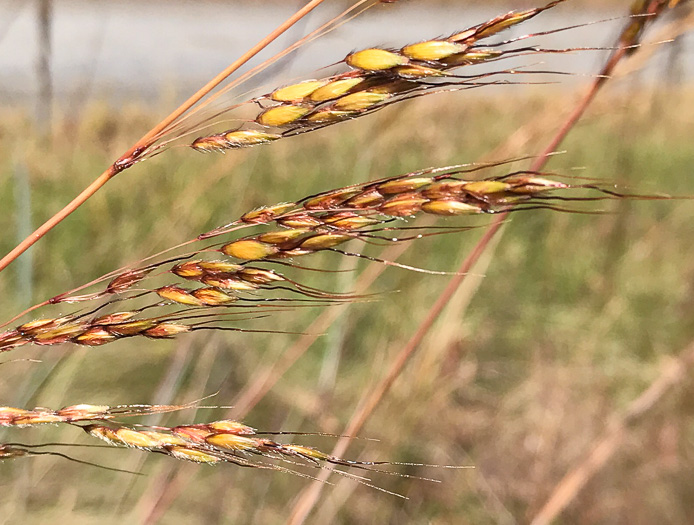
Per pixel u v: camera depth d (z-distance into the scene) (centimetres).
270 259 15
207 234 15
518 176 14
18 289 41
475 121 74
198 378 43
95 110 54
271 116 15
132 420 38
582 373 51
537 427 47
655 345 53
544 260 62
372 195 15
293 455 15
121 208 48
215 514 39
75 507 36
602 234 63
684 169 74
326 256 53
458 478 43
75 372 40
